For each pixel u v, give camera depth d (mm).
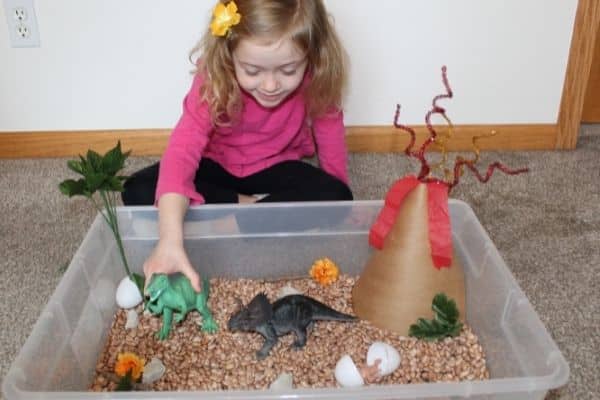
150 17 1400
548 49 1483
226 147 1212
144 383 854
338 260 1098
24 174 1461
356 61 1470
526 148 1598
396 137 1562
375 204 1051
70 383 842
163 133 1539
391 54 1469
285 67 952
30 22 1390
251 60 931
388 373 856
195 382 861
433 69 1491
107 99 1495
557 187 1422
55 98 1486
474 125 1567
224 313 992
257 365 888
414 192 898
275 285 1063
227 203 1132
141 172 1146
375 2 1404
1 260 1152
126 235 1042
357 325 959
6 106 1489
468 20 1439
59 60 1441
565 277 1128
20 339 965
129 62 1451
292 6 933
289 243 1079
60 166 1501
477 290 992
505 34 1462
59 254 1172
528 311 822
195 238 1059
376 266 955
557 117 1565
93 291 952
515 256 1183
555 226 1278
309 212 1057
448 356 912
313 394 698
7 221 1275
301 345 910
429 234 891
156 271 891
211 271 1090
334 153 1262
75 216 1300
